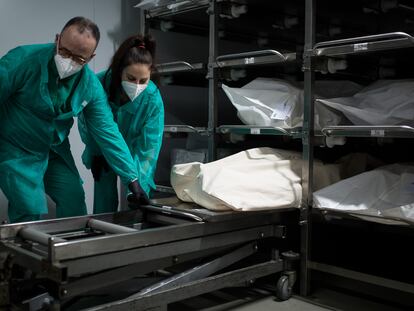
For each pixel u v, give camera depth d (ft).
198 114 13.39
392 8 11.25
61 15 10.47
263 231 7.88
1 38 9.62
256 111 8.84
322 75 10.68
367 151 11.12
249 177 7.89
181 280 6.74
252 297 8.27
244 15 11.10
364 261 9.48
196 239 6.86
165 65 10.66
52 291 5.62
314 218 9.29
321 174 8.83
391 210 7.25
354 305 7.91
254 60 9.02
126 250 6.00
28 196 7.11
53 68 6.79
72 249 5.43
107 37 11.30
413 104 7.77
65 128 7.52
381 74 10.69
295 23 11.98
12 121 7.07
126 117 8.26
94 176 8.74
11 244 6.07
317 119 8.49
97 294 7.72
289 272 8.12
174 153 11.08
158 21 11.61
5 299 5.92
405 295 8.27
